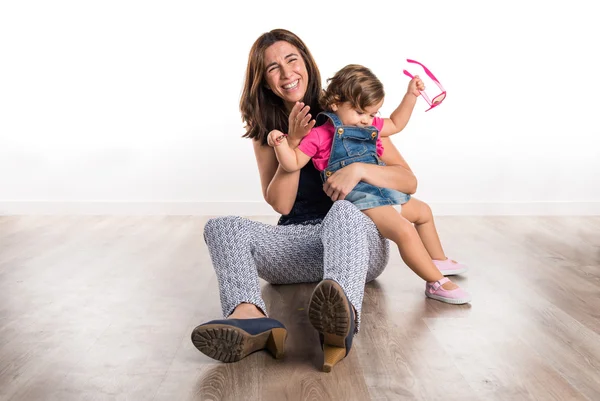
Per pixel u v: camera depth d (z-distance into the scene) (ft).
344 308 5.56
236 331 5.68
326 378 5.64
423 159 14.20
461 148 14.15
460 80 13.96
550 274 9.12
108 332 6.82
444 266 8.89
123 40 13.89
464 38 13.84
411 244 7.57
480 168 14.21
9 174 14.26
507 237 11.75
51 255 10.34
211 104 14.05
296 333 6.75
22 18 13.82
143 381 5.62
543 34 13.83
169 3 13.80
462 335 6.68
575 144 14.17
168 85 14.01
